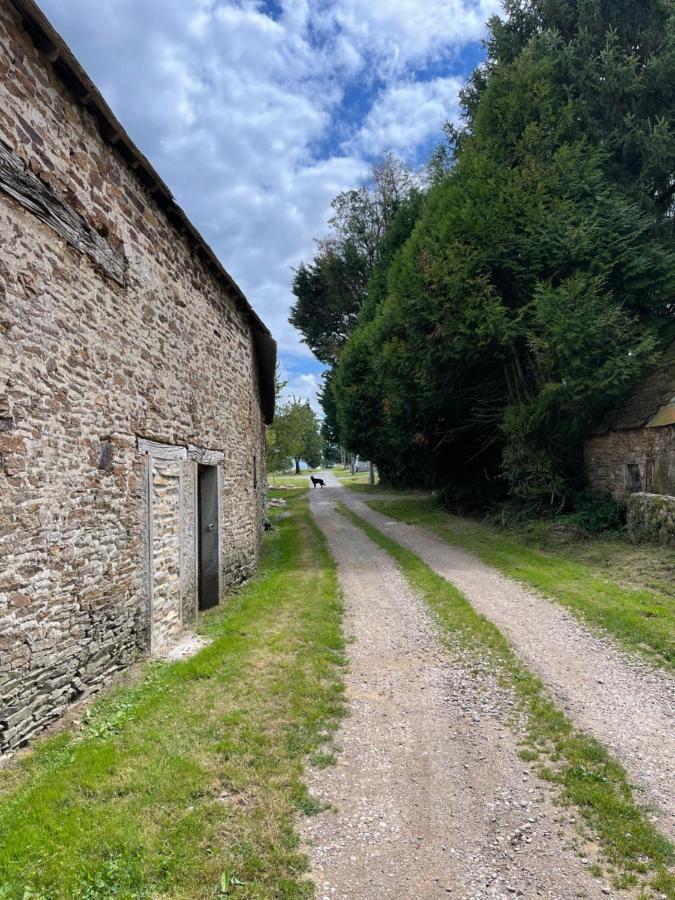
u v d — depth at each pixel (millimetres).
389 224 28734
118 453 5266
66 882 2479
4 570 3668
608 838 2949
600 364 11570
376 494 30578
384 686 5062
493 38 16328
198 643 6246
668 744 3928
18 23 3912
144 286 5930
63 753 3697
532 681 5031
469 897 2561
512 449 13984
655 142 12844
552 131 13336
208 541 8250
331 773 3598
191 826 2928
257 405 13305
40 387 4090
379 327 16922
